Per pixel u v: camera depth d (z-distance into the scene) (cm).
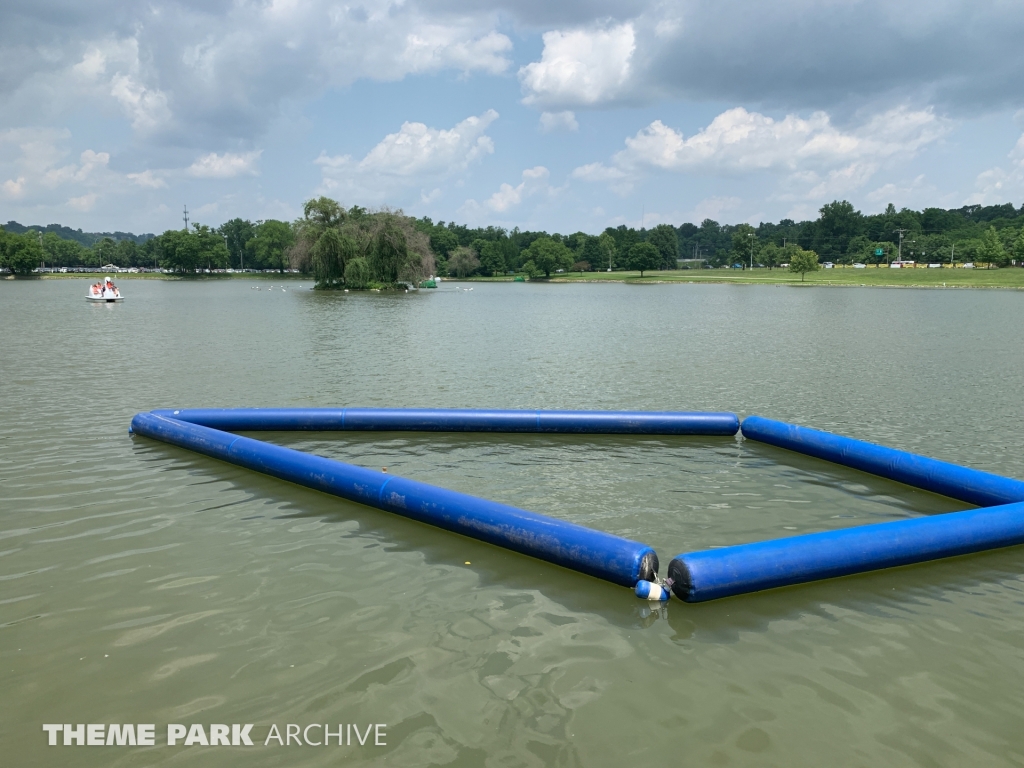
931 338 3105
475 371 2109
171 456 1134
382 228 8188
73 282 12688
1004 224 18412
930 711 504
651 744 462
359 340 3003
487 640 587
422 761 443
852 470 1099
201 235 17212
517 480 1040
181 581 689
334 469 941
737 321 4172
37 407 1530
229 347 2702
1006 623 634
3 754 452
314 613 628
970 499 931
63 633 593
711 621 629
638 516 884
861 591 694
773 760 449
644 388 1834
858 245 18838
